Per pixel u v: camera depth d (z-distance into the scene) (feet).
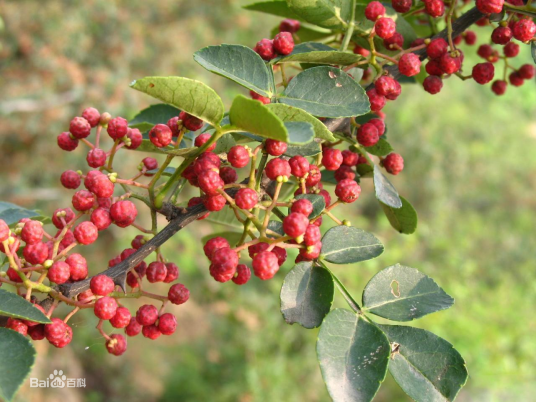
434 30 0.70
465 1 0.70
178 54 3.40
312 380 2.77
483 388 2.82
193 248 2.87
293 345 2.88
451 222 4.22
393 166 0.64
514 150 4.78
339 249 0.54
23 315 0.48
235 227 0.74
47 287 0.51
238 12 3.74
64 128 2.83
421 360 0.51
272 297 2.93
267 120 0.45
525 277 3.85
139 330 0.57
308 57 0.58
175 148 0.56
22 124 2.68
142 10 3.31
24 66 2.81
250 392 2.56
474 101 5.09
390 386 2.69
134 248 0.59
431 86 0.62
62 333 0.52
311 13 0.62
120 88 3.01
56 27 2.81
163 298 0.56
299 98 0.54
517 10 0.58
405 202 0.64
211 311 2.84
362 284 3.24
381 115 0.68
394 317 0.52
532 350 3.15
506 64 0.74
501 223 4.28
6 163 2.70
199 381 2.59
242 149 0.52
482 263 3.94
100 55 3.06
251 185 0.53
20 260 0.52
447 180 4.37
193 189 2.58
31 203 2.60
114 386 2.52
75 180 0.60
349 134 0.60
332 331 0.50
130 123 0.69
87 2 2.97
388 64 0.65
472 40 0.75
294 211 0.52
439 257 3.78
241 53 0.54
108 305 0.53
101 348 2.59
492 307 3.50
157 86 0.49
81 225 0.53
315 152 0.57
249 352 2.70
